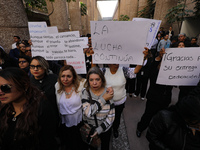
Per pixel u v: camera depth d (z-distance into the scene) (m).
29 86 0.88
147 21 1.21
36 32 1.71
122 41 1.35
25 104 0.85
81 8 11.12
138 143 1.99
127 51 1.39
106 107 1.27
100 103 1.19
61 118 1.62
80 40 1.66
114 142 2.01
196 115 0.69
